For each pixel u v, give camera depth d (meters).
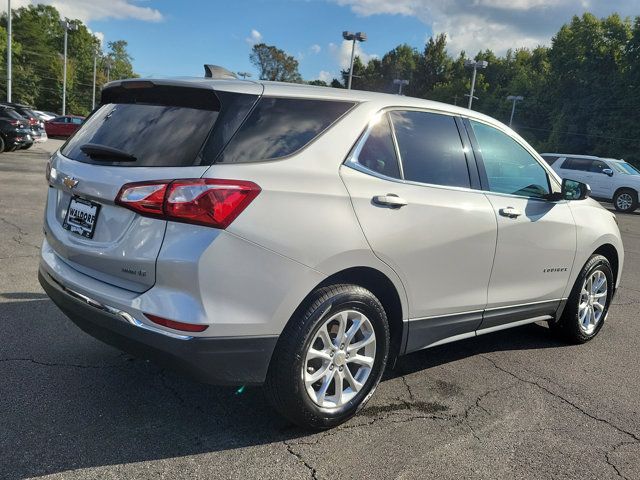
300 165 2.80
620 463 2.97
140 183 2.58
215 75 3.30
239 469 2.68
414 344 3.44
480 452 2.98
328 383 2.98
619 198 18.88
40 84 84.00
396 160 3.24
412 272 3.24
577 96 56.25
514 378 3.99
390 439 3.04
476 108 77.56
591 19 55.50
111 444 2.81
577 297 4.62
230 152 2.64
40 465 2.59
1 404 3.10
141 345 2.60
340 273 2.99
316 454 2.85
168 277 2.53
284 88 2.97
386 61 98.56
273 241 2.64
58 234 3.09
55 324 4.33
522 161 4.12
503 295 3.92
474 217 3.54
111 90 3.25
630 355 4.62
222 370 2.64
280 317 2.72
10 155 19.78
